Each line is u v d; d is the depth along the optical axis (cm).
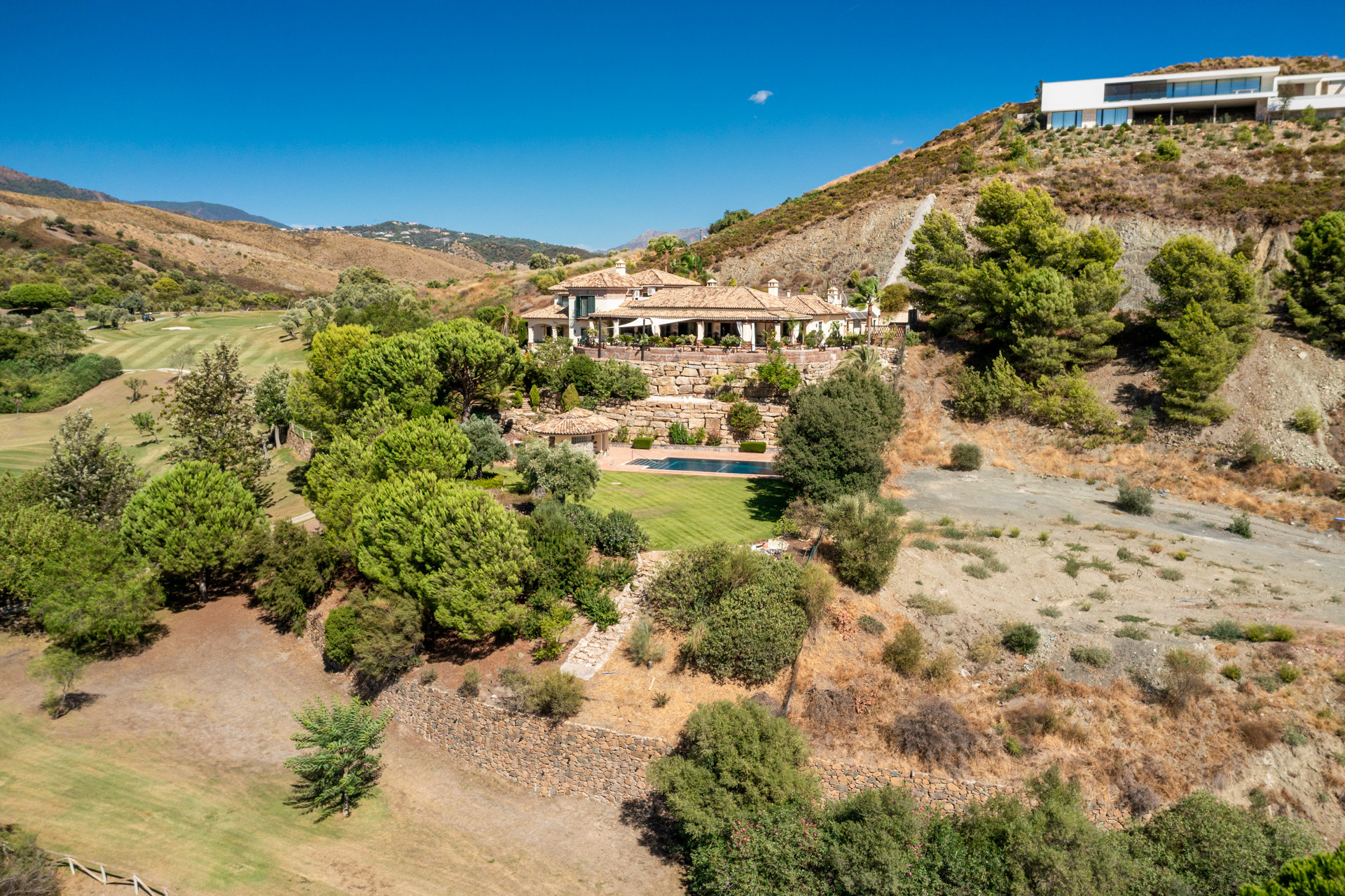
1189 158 9288
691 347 6075
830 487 4056
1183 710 2742
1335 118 9825
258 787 2930
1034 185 9362
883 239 9850
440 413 5294
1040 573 3684
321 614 3853
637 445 5822
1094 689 2878
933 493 4850
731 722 2602
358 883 2492
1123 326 5947
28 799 2762
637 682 3069
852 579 3484
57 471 4378
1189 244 5722
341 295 11862
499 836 2709
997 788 2547
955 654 3109
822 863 2262
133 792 2850
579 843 2677
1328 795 2464
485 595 3155
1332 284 5628
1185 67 11881
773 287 7144
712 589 3309
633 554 3678
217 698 3475
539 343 6844
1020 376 6106
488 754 3038
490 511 3288
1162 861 2281
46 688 3478
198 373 5166
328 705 3409
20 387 7856
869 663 3084
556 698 2880
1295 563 3819
